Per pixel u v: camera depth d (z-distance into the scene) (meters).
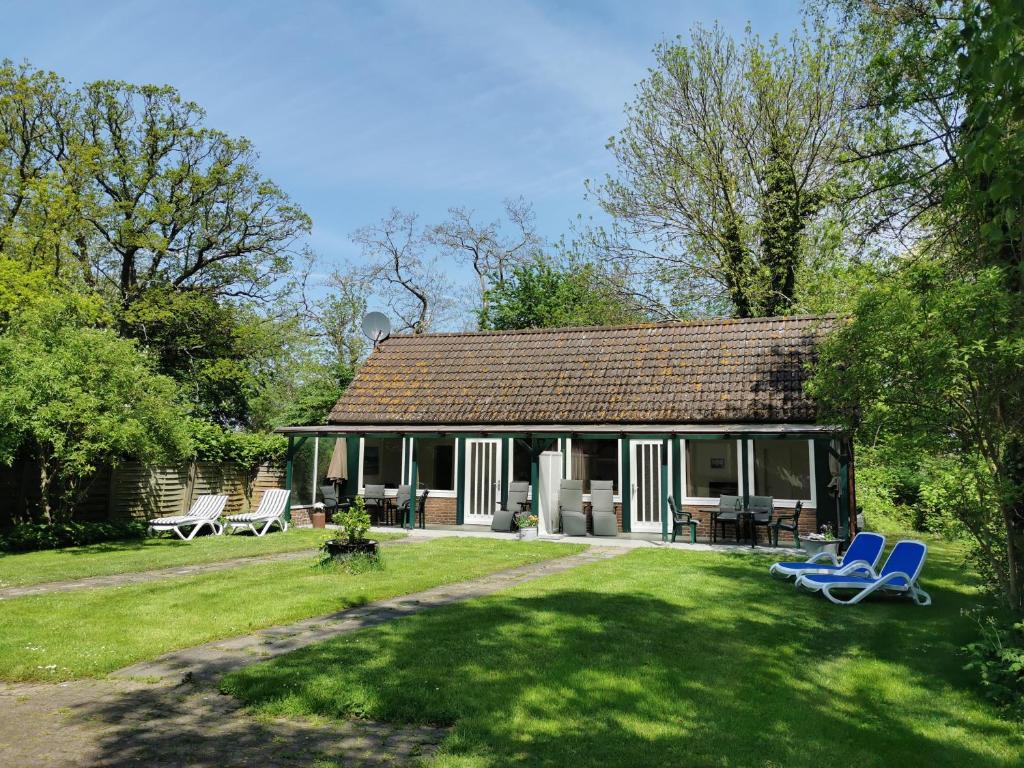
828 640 8.06
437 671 6.45
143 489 19.00
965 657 7.43
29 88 27.88
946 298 7.20
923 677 6.80
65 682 6.45
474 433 19.31
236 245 34.50
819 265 23.77
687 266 30.12
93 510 17.84
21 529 15.46
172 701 5.93
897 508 18.83
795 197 27.48
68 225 26.67
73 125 30.14
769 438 17.55
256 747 5.03
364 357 43.59
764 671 6.79
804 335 20.30
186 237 33.56
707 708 5.77
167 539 17.58
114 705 5.85
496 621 8.31
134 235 30.38
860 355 8.09
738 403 18.45
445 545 15.91
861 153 14.40
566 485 19.12
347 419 21.61
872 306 8.02
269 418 38.41
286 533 18.66
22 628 8.10
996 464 7.54
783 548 16.11
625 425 18.59
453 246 45.38
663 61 28.92
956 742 5.36
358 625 8.37
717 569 12.77
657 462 19.19
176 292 32.72
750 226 28.31
